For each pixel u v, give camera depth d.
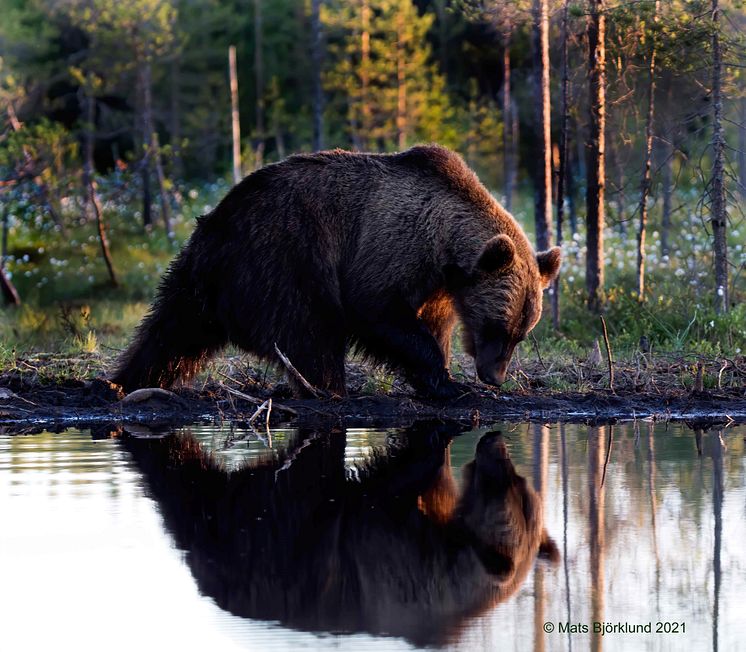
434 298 14.36
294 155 14.18
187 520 9.10
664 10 19.59
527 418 14.21
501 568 8.04
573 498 9.82
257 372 16.41
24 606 7.29
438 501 9.75
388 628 7.04
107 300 30.14
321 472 10.81
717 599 7.46
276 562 8.16
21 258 35.56
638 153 28.88
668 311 20.16
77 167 40.66
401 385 15.40
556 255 14.29
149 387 14.68
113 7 38.06
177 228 39.69
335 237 13.91
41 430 13.45
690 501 9.71
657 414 14.38
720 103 19.06
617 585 7.72
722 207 19.28
